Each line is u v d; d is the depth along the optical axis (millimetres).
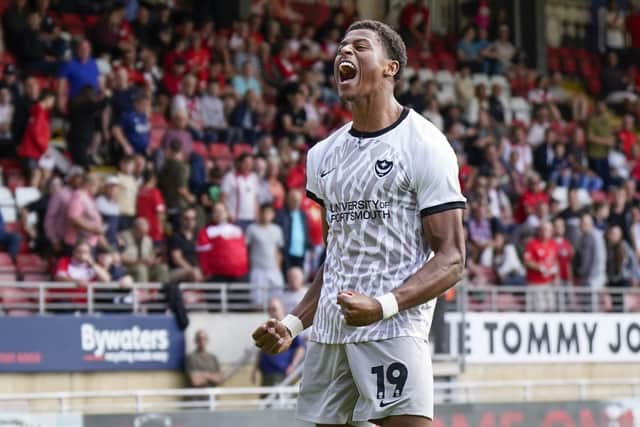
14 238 32938
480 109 45781
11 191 33969
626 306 41594
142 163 34625
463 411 31281
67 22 41750
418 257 9898
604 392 40250
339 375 10109
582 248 40969
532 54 54062
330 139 10383
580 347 39625
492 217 40344
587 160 46625
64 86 36406
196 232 34906
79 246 31953
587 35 56094
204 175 36312
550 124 47656
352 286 9938
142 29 40969
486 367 37656
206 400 33156
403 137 9930
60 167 35750
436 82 45781
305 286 35656
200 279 34000
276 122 40625
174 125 37000
